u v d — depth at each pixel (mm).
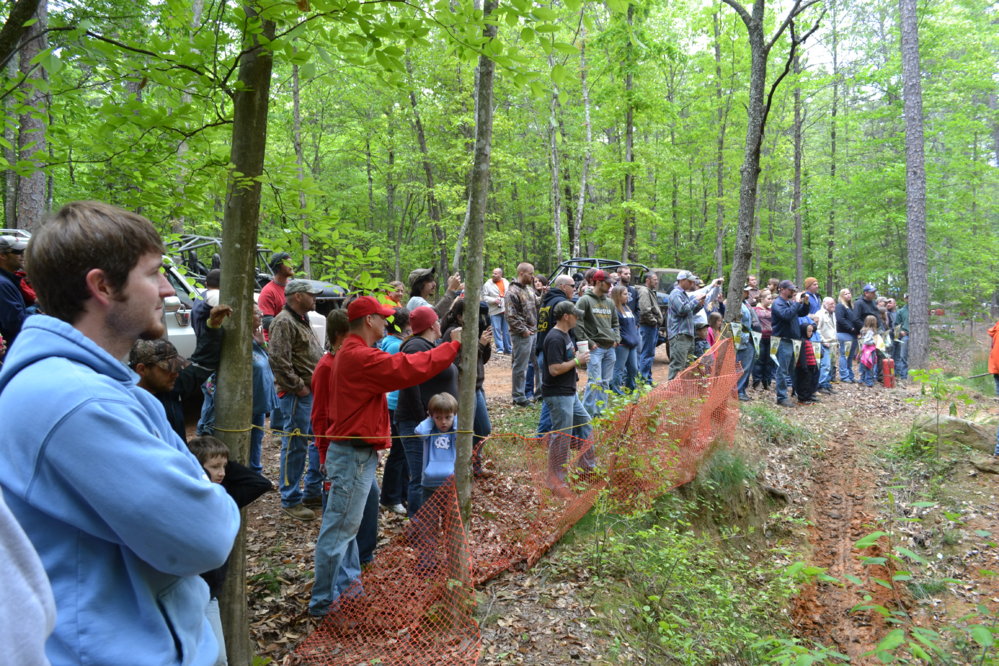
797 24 18719
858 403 11992
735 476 7461
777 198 33844
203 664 1416
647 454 5824
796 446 9391
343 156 23641
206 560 1316
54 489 1201
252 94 2873
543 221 27391
